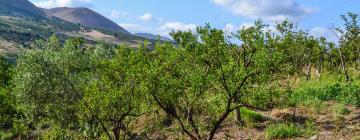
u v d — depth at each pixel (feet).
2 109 125.90
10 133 128.16
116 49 69.15
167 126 88.99
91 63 83.46
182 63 58.13
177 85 57.31
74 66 84.58
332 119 80.18
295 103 93.35
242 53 63.36
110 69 68.23
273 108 91.04
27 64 83.87
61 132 83.56
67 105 82.33
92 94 69.46
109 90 67.67
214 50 56.34
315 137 70.38
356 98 89.92
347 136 69.67
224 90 55.93
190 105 58.44
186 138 78.18
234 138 77.25
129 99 67.92
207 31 56.70
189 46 57.21
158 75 58.39
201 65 58.85
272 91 57.52
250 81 55.67
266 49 57.26
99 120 71.51
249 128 81.61
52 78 83.35
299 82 118.52
